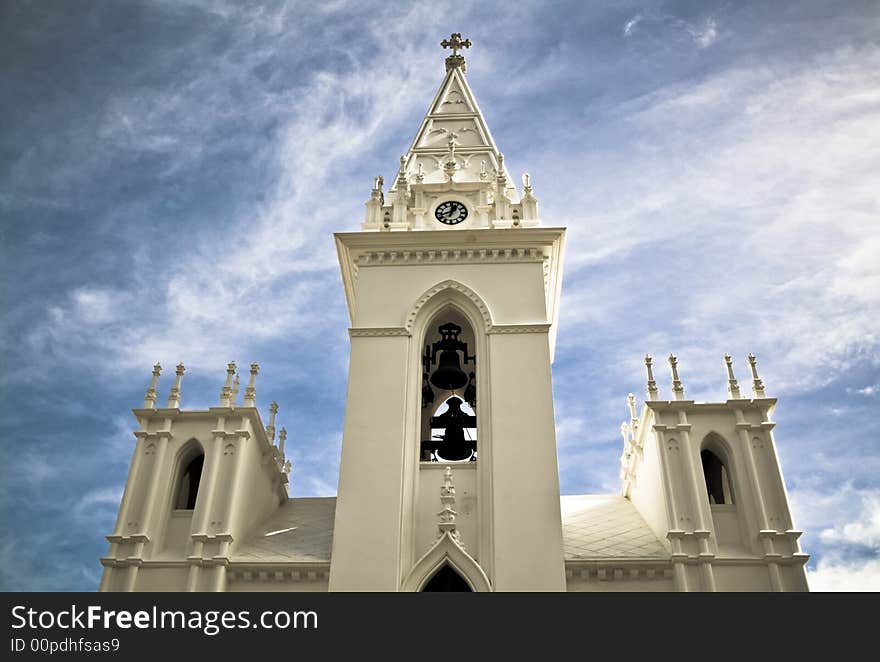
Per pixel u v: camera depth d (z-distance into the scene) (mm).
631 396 40625
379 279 39469
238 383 37938
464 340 41438
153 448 36031
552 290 43000
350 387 36250
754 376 36781
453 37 55125
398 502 33219
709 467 37188
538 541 32000
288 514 38844
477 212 42125
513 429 34719
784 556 32188
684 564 32281
